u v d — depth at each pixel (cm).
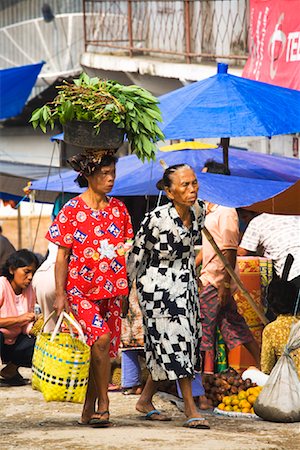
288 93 1147
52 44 2833
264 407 952
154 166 1235
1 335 1188
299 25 1409
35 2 2881
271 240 1123
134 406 1055
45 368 873
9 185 1827
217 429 909
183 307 895
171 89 2117
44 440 827
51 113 890
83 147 870
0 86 1908
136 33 2378
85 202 876
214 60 2017
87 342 869
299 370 983
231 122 1058
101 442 811
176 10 2172
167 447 790
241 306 1127
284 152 1836
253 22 1603
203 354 1095
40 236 2891
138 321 1095
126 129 897
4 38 2972
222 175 1117
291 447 834
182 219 895
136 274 906
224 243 1083
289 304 1005
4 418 989
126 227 894
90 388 905
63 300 869
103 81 904
